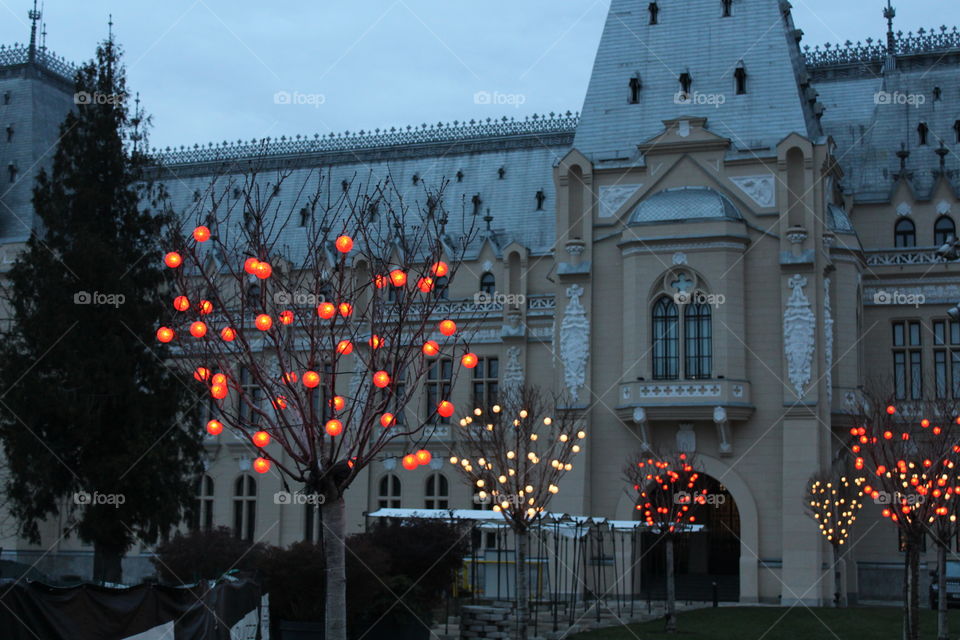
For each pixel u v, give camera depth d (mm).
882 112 76000
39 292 54625
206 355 26984
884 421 46281
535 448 64000
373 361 25250
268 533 76062
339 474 23953
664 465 55875
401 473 74000
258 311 28156
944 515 41000
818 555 60000
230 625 29000
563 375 65938
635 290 64562
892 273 68875
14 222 83000
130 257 56031
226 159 91375
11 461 53188
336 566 23734
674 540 55781
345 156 88938
